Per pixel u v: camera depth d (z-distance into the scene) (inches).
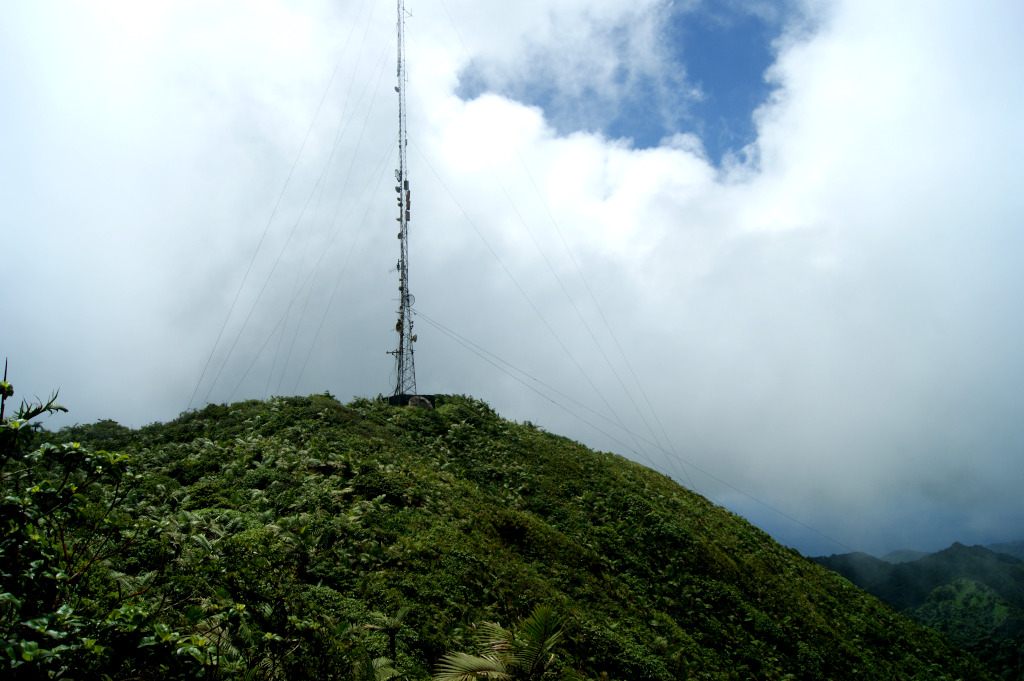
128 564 507.2
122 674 312.5
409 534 805.2
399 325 1902.1
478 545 847.7
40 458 291.1
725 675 789.9
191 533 655.8
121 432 1268.5
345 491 908.6
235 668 383.9
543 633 460.1
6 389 283.3
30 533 285.6
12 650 239.9
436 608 643.5
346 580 640.4
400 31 2210.9
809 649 946.1
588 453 1641.2
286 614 500.1
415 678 508.4
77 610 340.2
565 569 901.8
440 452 1403.8
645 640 780.0
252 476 943.7
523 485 1307.8
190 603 480.1
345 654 476.1
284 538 672.4
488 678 451.5
